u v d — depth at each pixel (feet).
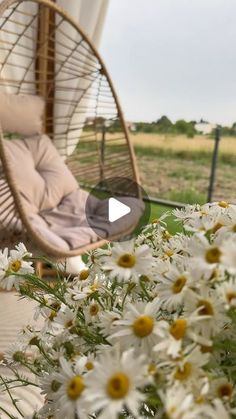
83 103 10.00
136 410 1.01
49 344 1.67
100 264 1.62
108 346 1.37
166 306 1.29
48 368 1.62
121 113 8.86
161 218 1.77
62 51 9.92
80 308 1.59
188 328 1.19
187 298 1.25
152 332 1.22
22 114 8.94
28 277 1.70
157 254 1.64
